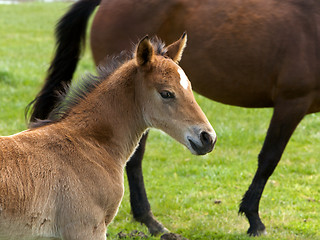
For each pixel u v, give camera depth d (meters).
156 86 6.80
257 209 10.23
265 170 10.08
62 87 10.54
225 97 10.77
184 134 6.75
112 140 6.98
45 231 6.26
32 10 44.78
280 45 10.02
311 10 10.14
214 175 13.30
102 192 6.57
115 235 9.77
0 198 5.86
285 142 10.06
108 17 11.22
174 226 10.63
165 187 12.66
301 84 9.83
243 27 10.28
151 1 11.01
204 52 10.52
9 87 20.47
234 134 16.45
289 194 12.33
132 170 10.60
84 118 6.88
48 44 31.84
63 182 6.32
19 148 6.28
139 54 6.77
